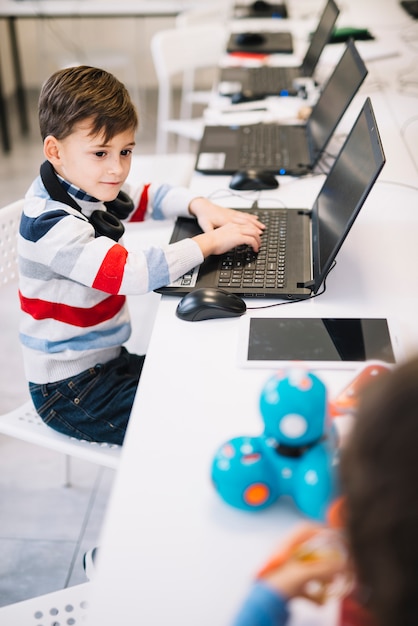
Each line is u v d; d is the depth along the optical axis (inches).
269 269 56.4
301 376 33.8
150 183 67.7
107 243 53.1
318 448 33.8
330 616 29.2
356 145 57.5
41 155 160.6
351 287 54.7
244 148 82.7
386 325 49.4
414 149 82.3
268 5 146.6
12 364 96.3
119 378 57.0
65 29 200.5
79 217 54.1
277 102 98.0
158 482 36.8
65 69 54.2
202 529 33.9
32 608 44.1
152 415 41.7
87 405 56.0
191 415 41.7
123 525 34.3
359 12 142.6
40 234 52.9
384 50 118.5
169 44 126.8
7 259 63.9
